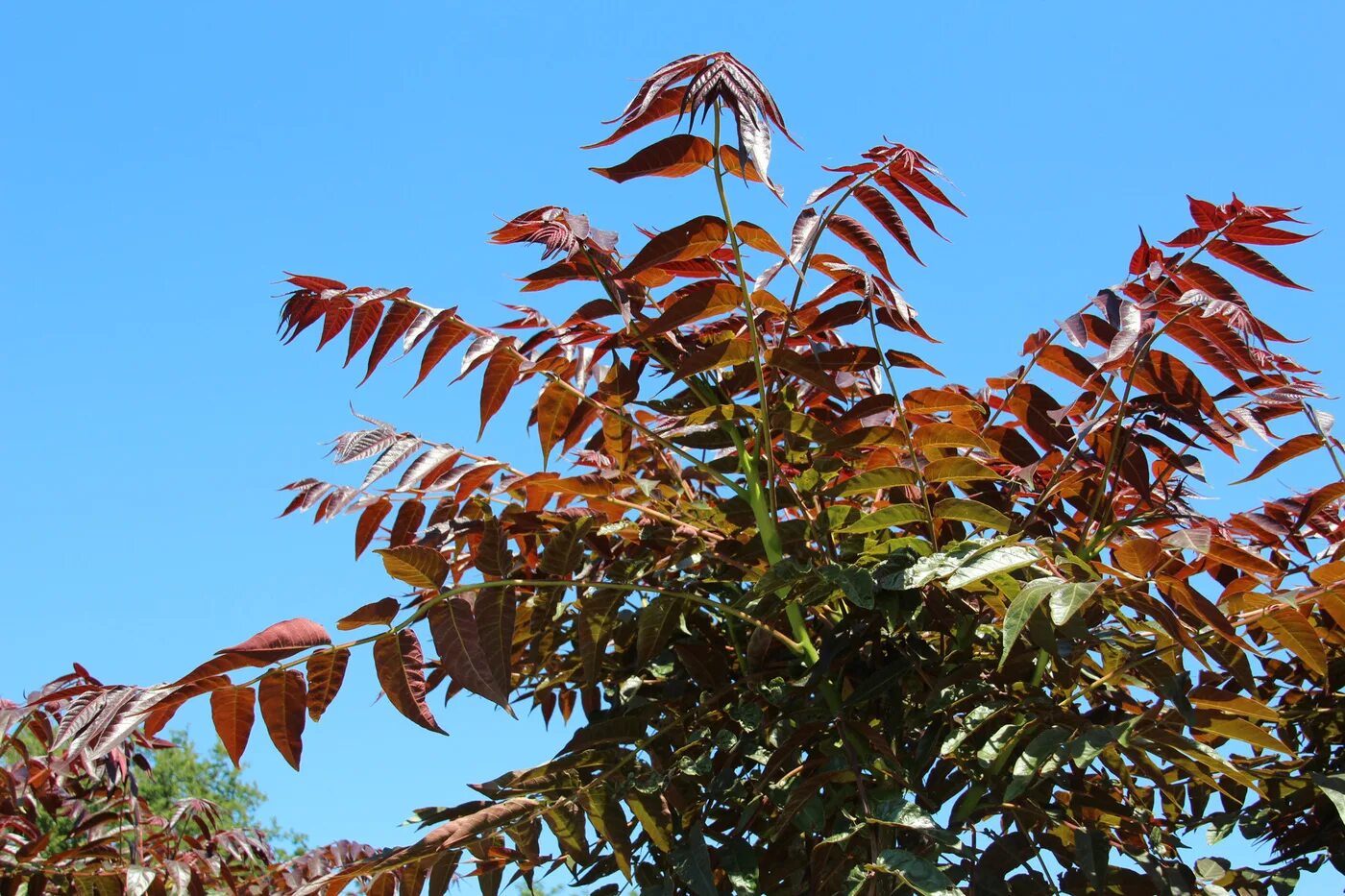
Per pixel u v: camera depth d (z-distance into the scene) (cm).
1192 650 222
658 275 249
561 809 232
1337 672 254
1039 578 218
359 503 251
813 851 228
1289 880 241
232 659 215
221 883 311
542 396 251
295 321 246
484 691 221
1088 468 254
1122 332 241
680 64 228
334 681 222
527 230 239
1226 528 264
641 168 230
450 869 230
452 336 247
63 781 302
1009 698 234
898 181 242
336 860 310
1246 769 241
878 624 242
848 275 253
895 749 240
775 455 257
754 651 245
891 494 258
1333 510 265
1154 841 247
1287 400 251
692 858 226
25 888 291
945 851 221
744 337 249
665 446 258
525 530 257
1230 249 245
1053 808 238
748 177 228
